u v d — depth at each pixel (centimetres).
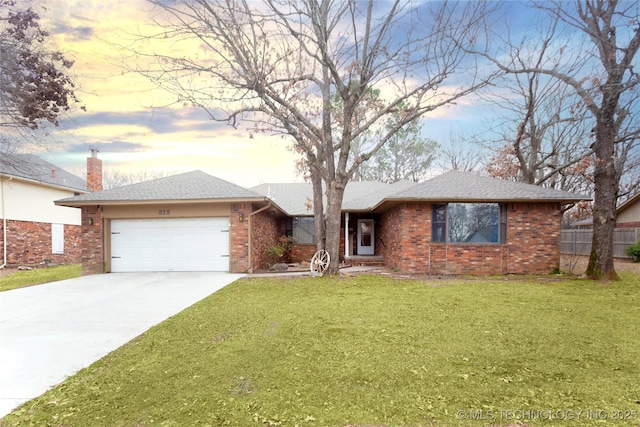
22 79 1002
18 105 1019
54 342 489
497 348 433
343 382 347
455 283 955
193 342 476
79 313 648
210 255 1205
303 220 1706
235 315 607
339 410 295
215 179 1359
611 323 542
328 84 1088
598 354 411
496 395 314
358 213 1691
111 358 428
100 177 2059
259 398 319
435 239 1177
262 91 978
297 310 638
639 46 911
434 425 269
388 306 666
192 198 1149
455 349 431
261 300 730
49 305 717
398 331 507
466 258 1172
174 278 1055
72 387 353
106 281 1016
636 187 2033
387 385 338
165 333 518
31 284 1045
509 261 1172
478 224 1182
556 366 377
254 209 1255
